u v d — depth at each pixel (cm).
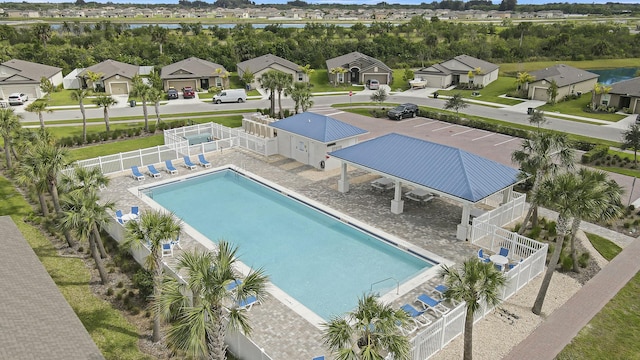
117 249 2427
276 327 1781
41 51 8825
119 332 1800
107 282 2138
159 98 4753
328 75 8131
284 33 12169
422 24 14712
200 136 4594
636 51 10825
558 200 1759
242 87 7688
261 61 7906
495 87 7562
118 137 4512
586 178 1911
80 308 1942
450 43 11025
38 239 2530
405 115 5506
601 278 2158
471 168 2547
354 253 2438
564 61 10169
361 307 1330
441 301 1903
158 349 1714
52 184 2400
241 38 10831
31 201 3012
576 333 1769
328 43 9950
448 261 2273
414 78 7944
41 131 3372
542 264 2186
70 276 2189
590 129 4978
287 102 6506
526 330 1780
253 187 3362
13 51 8781
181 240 2486
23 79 6450
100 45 9506
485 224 2469
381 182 3198
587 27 12456
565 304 1953
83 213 1944
